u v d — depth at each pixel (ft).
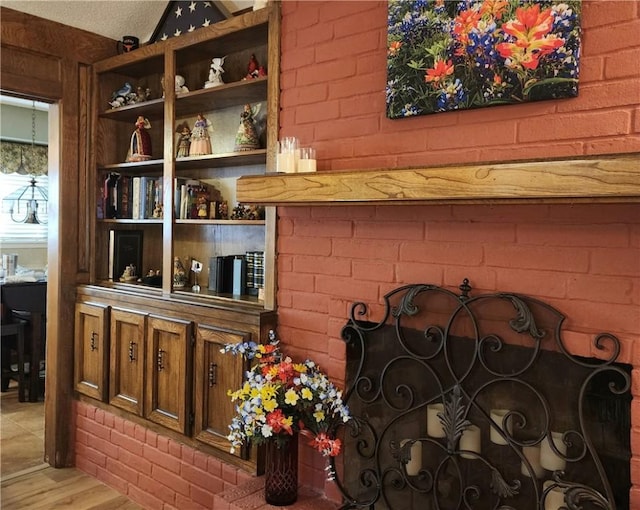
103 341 9.75
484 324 5.83
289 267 7.54
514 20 5.43
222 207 9.31
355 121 6.79
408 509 6.39
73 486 9.78
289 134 7.47
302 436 7.39
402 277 6.45
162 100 9.33
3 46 9.16
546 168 4.68
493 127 5.70
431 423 6.21
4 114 17.80
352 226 6.88
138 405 9.15
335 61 6.98
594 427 5.16
